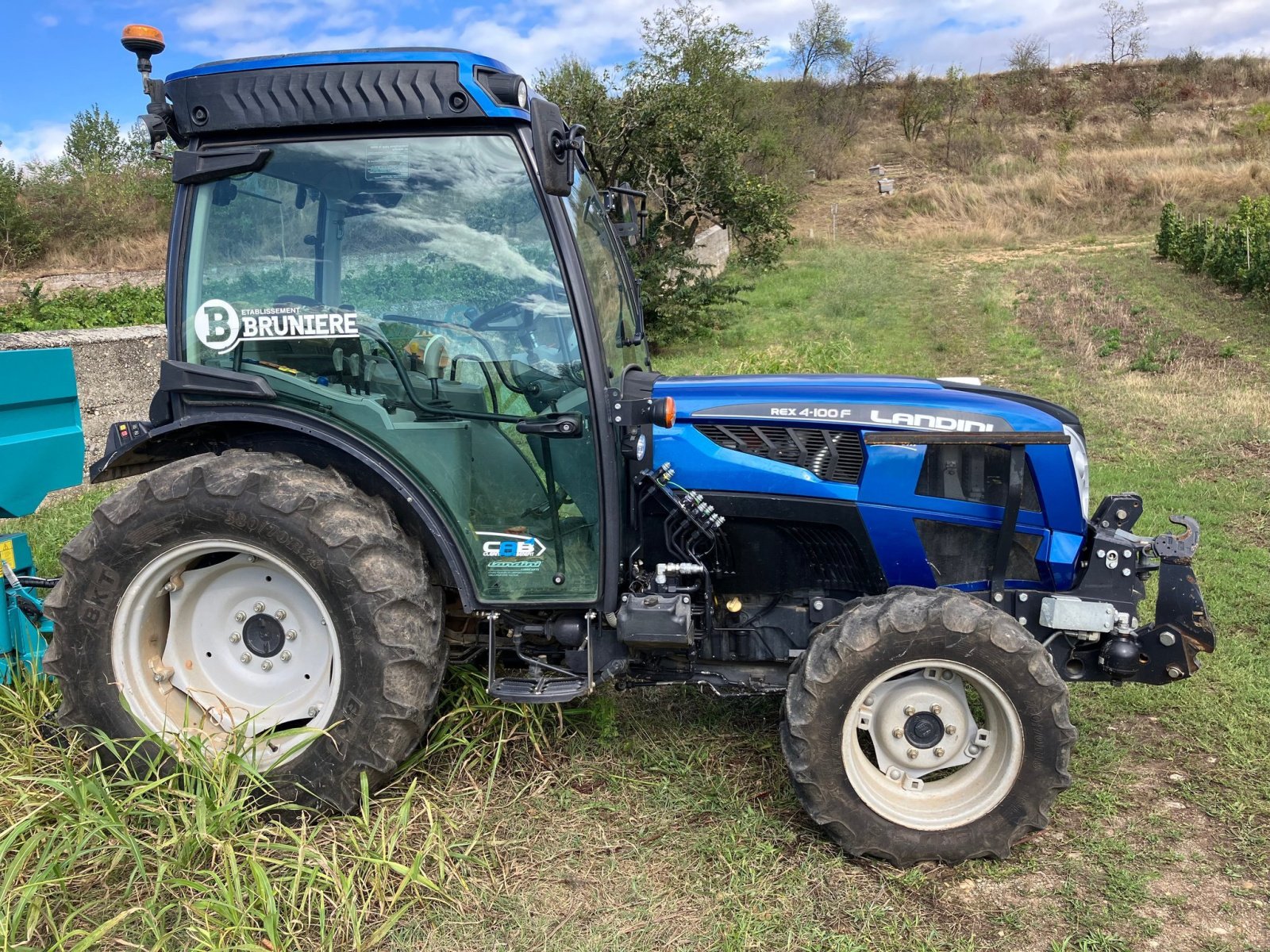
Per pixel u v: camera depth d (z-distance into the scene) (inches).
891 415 126.0
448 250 117.8
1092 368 422.9
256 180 118.4
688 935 103.2
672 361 472.7
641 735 142.3
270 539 115.2
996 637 110.5
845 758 113.7
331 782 117.9
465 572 122.3
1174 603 124.8
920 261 814.5
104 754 122.6
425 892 108.2
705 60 903.7
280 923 102.0
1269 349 436.8
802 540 131.4
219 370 120.4
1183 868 114.6
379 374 120.5
